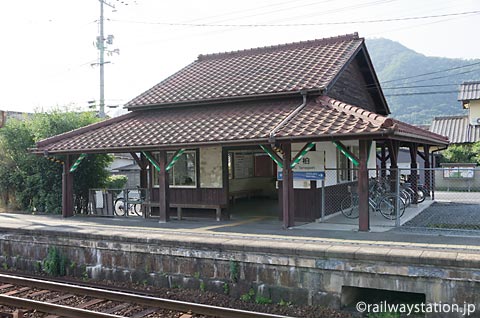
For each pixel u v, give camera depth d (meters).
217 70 15.66
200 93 13.60
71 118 16.67
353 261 7.32
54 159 13.84
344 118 9.79
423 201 16.33
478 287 6.49
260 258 8.12
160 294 8.70
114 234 9.83
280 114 11.14
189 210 13.47
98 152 12.50
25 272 10.94
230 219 12.62
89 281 9.91
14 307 7.61
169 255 9.11
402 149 24.08
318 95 11.59
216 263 8.62
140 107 14.37
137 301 7.67
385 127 8.77
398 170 10.25
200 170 13.20
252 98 12.46
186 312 7.17
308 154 11.51
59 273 10.52
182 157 13.52
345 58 13.14
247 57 16.28
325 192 12.31
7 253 11.52
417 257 6.84
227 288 8.45
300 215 11.82
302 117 10.47
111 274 9.84
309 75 12.55
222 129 11.11
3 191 17.05
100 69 28.72
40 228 11.11
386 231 9.68
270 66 14.43
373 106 16.50
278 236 9.23
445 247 7.61
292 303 7.86
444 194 20.12
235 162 15.42
